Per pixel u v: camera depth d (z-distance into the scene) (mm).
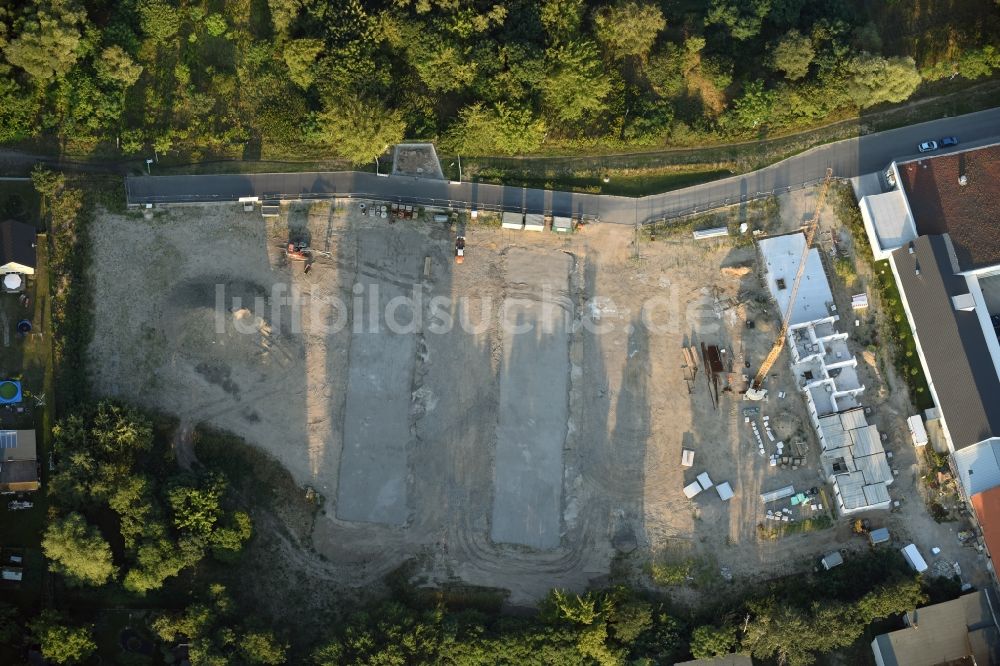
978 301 136625
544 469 138375
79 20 135750
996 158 140125
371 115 137875
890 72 140125
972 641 130875
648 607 130000
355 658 125688
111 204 139000
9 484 128125
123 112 141625
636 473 138625
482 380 140125
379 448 137750
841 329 140625
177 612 128125
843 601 132125
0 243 132000
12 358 132375
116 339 135875
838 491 135625
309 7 141250
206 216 140875
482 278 142375
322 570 134750
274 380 137750
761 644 129875
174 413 135375
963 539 135500
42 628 121938
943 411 135500
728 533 137000
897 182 140750
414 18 142625
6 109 135750
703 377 140625
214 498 128125
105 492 126062
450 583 135625
